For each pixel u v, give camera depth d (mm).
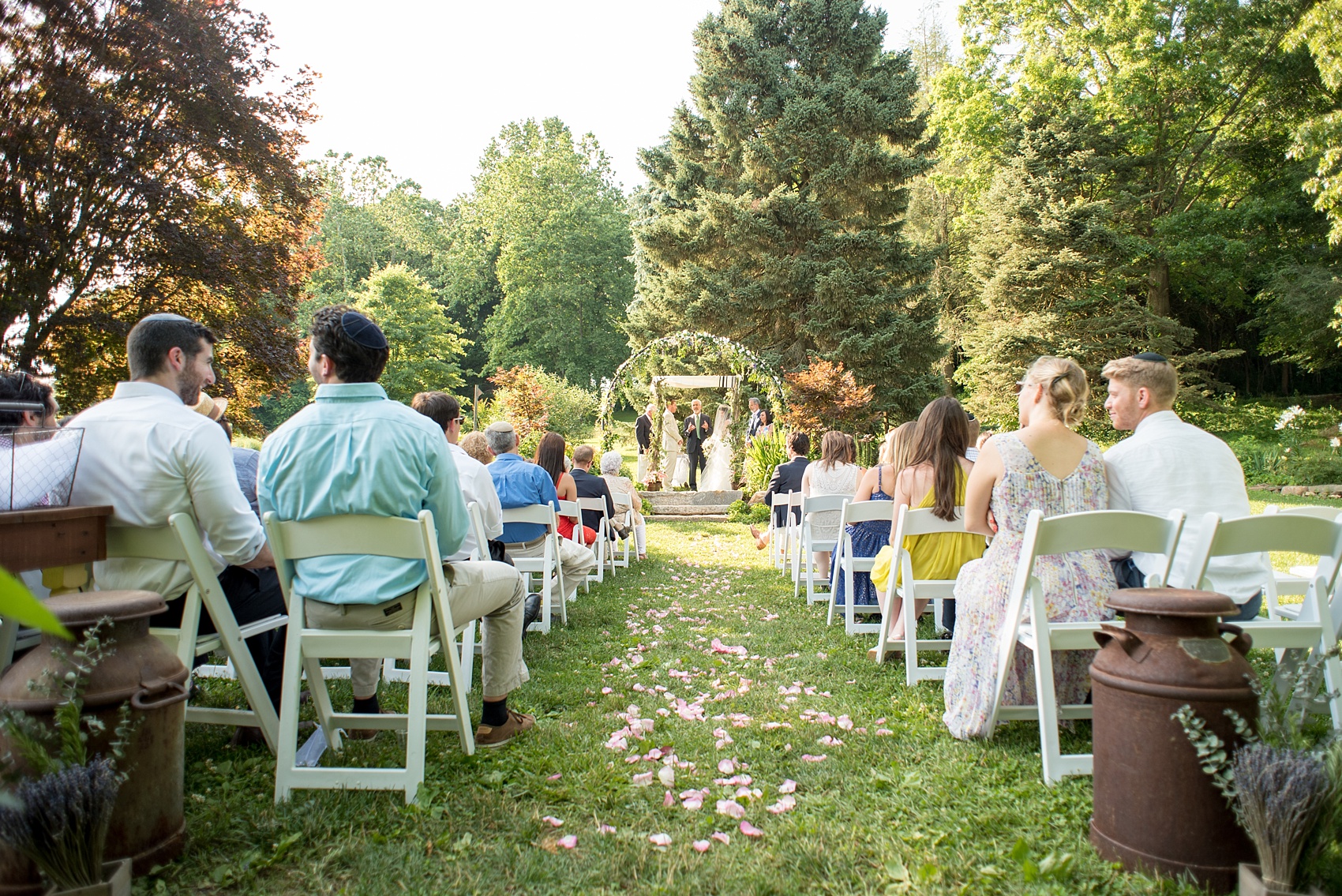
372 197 55594
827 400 18250
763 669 4621
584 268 49375
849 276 25797
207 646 3047
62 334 13406
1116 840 2406
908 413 27125
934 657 4840
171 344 3023
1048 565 3238
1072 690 3531
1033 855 2463
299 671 2859
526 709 3857
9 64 11930
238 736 3400
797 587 7062
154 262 13656
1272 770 2029
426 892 2305
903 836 2588
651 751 3262
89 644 2123
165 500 2852
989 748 3301
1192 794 2266
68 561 2459
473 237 53594
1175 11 26422
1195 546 2863
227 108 13711
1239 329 31203
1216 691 2254
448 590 3039
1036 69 27719
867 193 27422
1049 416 3342
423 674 2842
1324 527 2844
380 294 39750
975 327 31891
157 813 2322
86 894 2018
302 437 2822
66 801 1972
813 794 2934
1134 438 3549
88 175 12391
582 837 2613
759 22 28875
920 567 4637
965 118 28906
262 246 14922
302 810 2711
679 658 4871
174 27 13195
